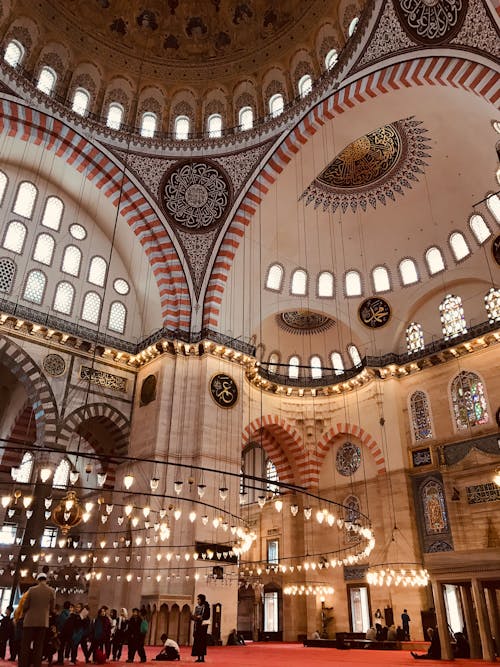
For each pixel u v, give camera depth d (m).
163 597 15.80
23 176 20.48
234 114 21.39
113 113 20.75
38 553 16.52
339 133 19.06
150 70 21.23
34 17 18.70
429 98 17.14
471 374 20.33
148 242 20.61
